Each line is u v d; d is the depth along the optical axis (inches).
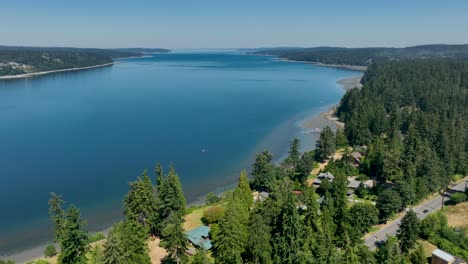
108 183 5777.6
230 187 5782.5
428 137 6245.1
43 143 7652.6
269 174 5162.4
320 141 6545.3
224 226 3125.0
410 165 5103.3
